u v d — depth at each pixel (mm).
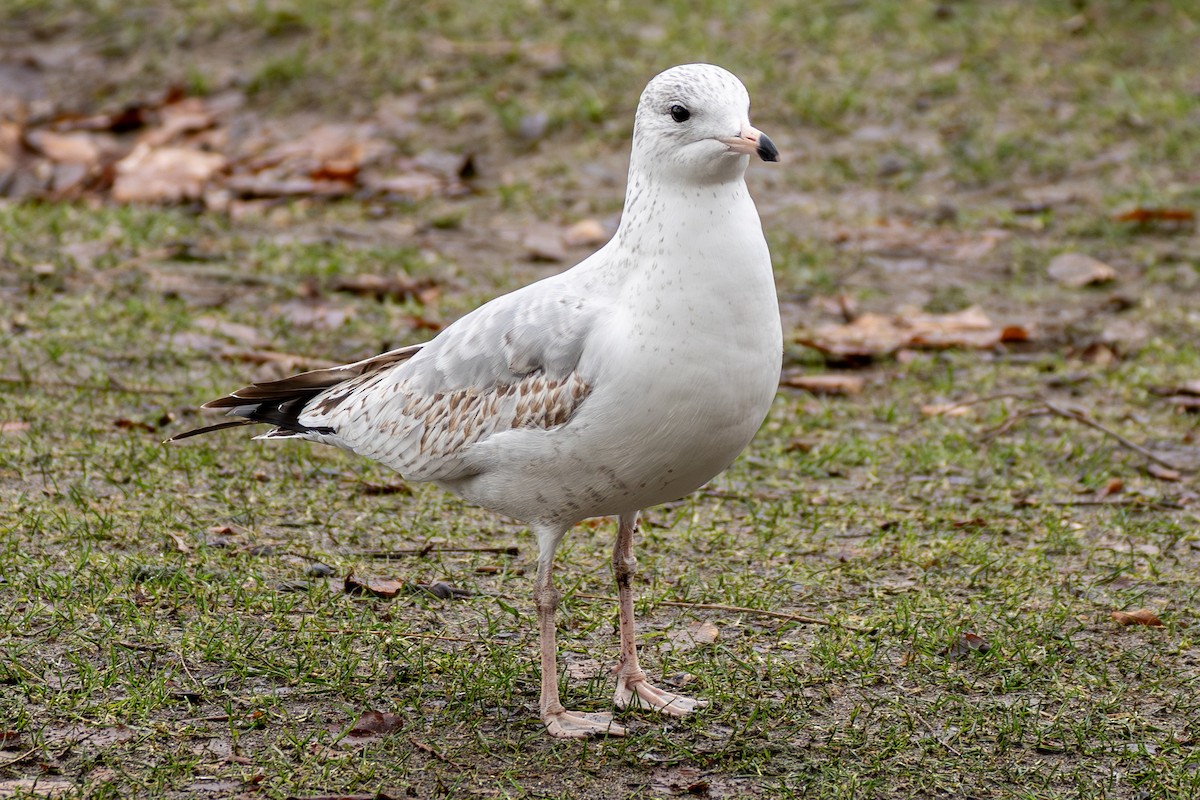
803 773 7504
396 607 9109
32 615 8625
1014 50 20797
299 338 14023
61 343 13320
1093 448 12461
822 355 14375
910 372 14172
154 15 22094
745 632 9117
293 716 7824
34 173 18641
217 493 10617
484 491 8023
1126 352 14570
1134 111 19406
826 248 16906
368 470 11453
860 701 8266
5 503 10180
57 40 21797
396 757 7512
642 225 7598
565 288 7938
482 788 7262
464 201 18062
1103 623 9305
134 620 8633
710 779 7445
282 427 9008
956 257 16812
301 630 8703
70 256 15516
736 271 7410
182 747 7441
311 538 10133
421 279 15570
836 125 19391
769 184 18422
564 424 7574
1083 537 10672
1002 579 9898
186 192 17906
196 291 14969
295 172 18625
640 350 7383
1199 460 12195
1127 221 17312
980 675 8586
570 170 18656
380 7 21875
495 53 20906
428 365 8242
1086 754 7746
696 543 10453
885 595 9633
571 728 7852
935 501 11305
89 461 11031
